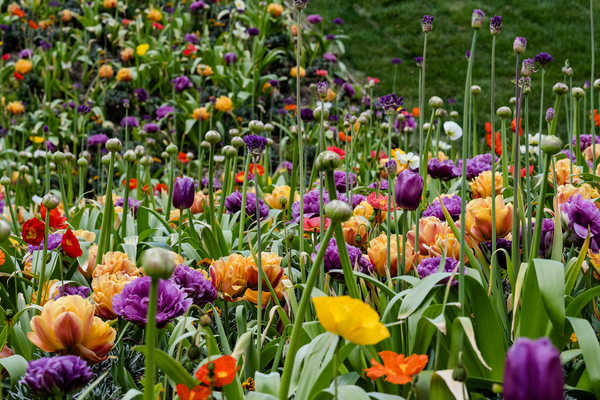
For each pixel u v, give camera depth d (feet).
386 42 34.58
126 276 5.76
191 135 22.76
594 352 4.26
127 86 25.25
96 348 4.66
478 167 9.40
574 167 8.91
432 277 4.81
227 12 30.09
